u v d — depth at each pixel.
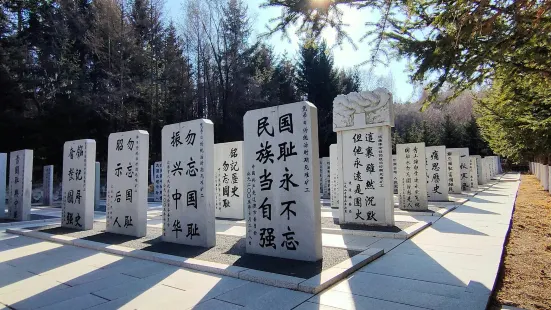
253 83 27.83
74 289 4.40
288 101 32.56
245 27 28.00
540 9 2.66
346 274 4.61
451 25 3.05
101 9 24.00
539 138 6.45
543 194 14.79
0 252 6.55
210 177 6.52
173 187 6.93
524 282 4.42
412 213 10.03
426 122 34.09
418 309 3.50
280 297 3.91
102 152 24.30
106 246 6.53
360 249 5.84
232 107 28.33
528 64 3.48
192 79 30.23
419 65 3.43
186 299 3.95
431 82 3.59
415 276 4.55
